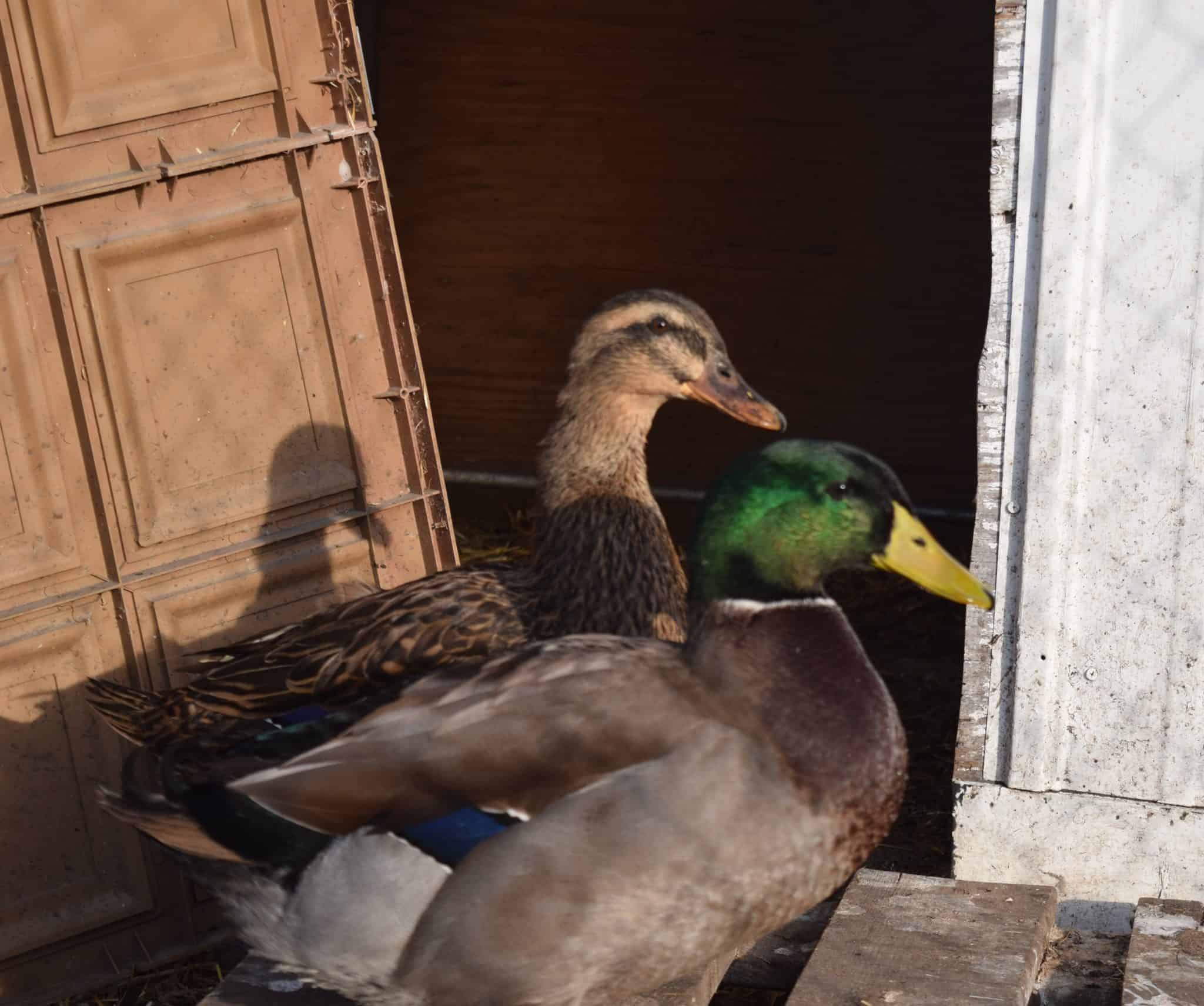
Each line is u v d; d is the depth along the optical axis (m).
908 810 1.39
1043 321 1.15
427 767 0.96
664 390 1.23
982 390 1.17
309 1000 1.07
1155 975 1.07
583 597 1.21
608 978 0.96
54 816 1.22
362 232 1.25
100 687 1.17
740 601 0.99
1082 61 1.12
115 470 1.21
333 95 1.23
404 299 1.26
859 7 1.72
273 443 1.25
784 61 1.75
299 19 1.21
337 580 1.28
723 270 1.82
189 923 1.25
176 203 1.20
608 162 1.83
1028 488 1.17
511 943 0.95
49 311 1.18
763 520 0.99
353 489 1.27
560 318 1.90
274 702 1.14
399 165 1.88
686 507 1.89
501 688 0.98
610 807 0.94
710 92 1.78
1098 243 1.14
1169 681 1.17
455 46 1.83
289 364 1.24
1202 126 1.11
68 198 1.17
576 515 1.22
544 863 0.94
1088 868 1.20
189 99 1.19
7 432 1.18
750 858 0.95
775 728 0.96
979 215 1.73
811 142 1.76
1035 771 1.19
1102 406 1.15
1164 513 1.15
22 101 1.15
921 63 1.72
